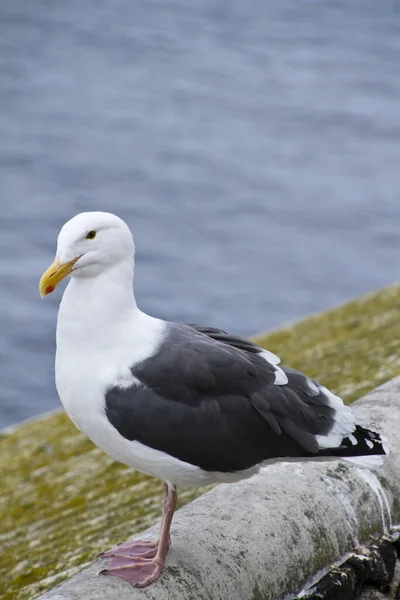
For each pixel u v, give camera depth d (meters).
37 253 30.44
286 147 41.06
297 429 4.97
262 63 55.22
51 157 39.66
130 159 39.62
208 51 58.09
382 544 5.61
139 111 46.53
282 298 27.66
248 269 29.55
